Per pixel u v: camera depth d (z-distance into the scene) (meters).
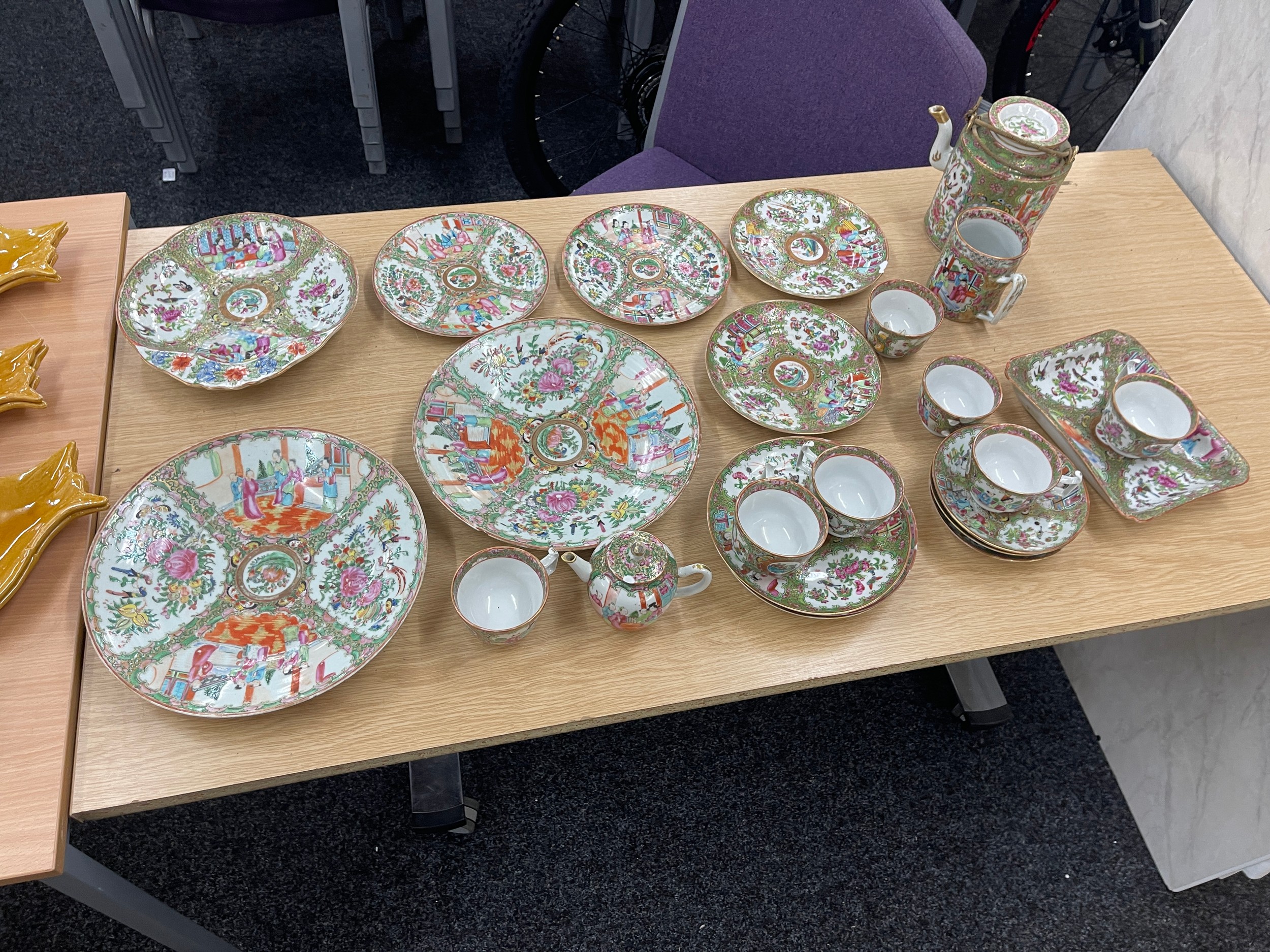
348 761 0.76
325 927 1.29
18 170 2.08
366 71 1.93
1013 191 1.06
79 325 0.99
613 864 1.38
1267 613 1.28
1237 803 1.32
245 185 2.11
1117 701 1.54
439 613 0.85
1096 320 1.16
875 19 1.29
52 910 1.26
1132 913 1.42
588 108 2.37
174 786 0.73
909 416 1.04
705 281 1.13
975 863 1.44
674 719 1.53
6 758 0.72
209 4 1.78
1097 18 2.35
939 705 1.58
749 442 1.01
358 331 1.04
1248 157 1.21
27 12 2.39
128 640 0.78
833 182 1.27
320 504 0.90
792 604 0.87
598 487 0.95
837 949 1.35
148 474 0.85
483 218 1.14
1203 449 1.03
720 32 1.43
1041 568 0.94
